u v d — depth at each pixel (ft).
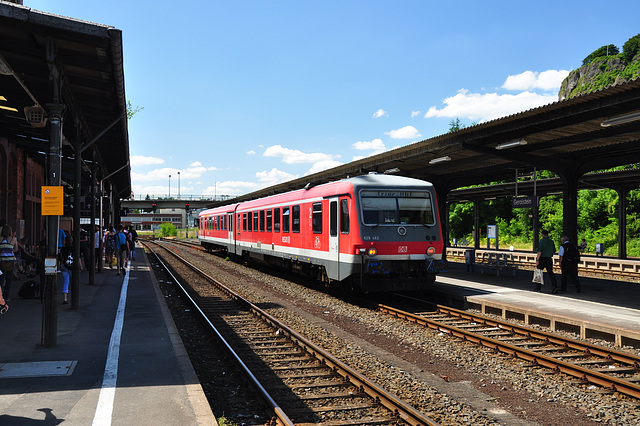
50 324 24.75
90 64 29.14
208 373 23.29
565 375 22.82
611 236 144.05
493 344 27.40
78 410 16.38
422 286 42.27
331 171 64.64
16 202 61.87
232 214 83.66
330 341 29.12
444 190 65.77
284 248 56.24
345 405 19.19
